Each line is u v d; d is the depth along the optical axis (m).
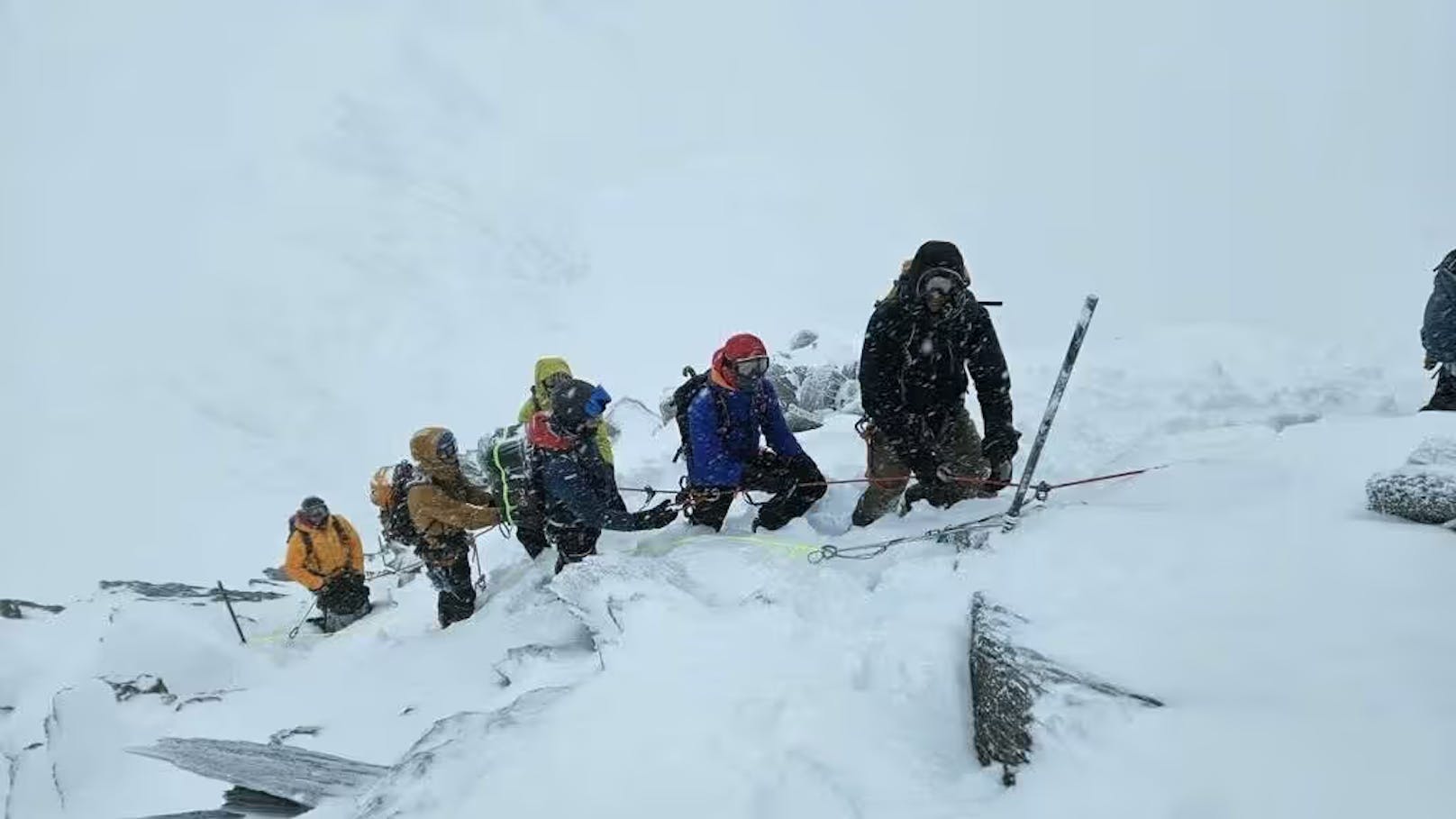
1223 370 9.06
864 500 6.34
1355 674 3.06
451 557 7.32
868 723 3.83
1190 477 5.11
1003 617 3.80
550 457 6.28
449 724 4.31
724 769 3.66
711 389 6.05
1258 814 2.66
